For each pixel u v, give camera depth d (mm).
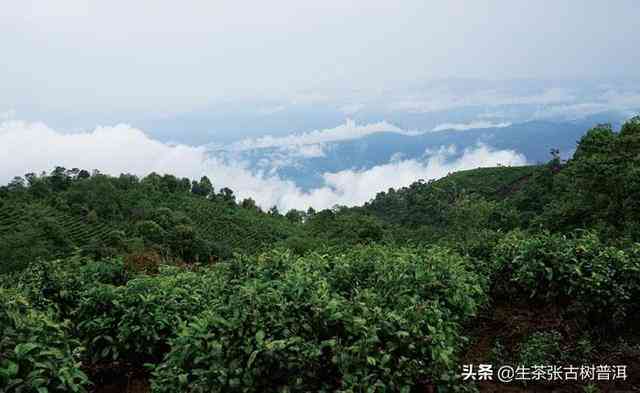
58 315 6355
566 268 6859
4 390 4227
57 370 4699
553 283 6910
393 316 4711
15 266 46438
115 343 6336
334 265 6895
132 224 77562
